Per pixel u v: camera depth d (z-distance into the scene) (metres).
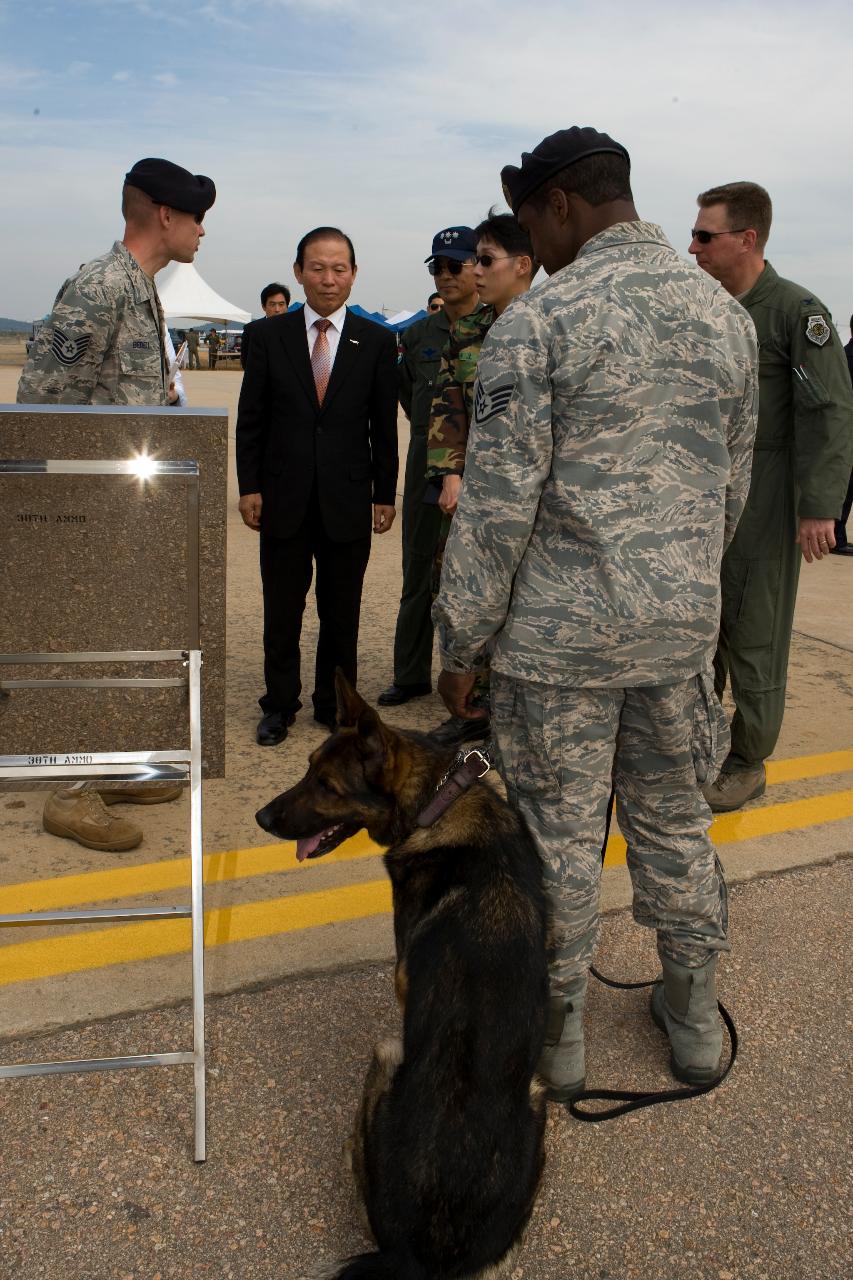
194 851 2.35
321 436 4.15
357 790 2.33
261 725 4.36
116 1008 2.58
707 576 2.06
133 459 2.23
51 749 2.42
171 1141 2.19
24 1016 2.53
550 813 2.18
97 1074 2.38
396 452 4.43
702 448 2.02
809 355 3.44
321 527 4.25
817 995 2.78
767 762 4.38
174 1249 1.93
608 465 1.94
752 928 3.08
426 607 4.73
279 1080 2.38
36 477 2.21
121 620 2.35
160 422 2.22
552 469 1.98
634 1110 2.36
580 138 2.03
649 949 3.01
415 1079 1.84
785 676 3.80
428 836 2.19
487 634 2.09
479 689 4.40
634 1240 2.00
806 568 8.30
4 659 2.33
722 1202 2.10
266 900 3.14
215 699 2.44
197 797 2.35
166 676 2.42
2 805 3.76
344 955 2.85
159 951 2.84
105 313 3.08
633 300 1.93
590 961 2.29
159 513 2.28
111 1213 2.00
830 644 6.12
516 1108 1.84
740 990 2.79
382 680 5.13
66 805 3.41
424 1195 1.71
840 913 3.19
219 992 2.67
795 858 3.51
